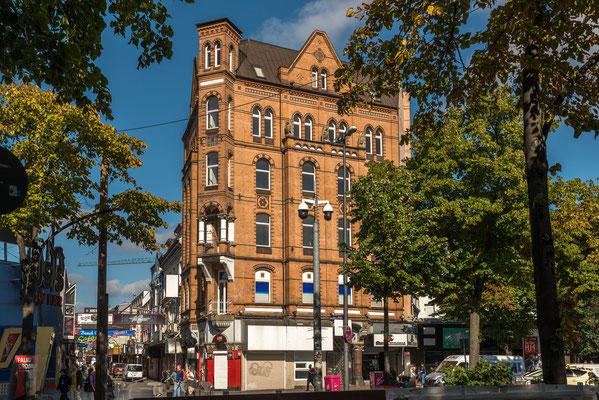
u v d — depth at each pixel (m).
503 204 27.23
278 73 43.72
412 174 30.06
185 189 50.00
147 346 79.38
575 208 32.53
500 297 34.91
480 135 27.67
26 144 21.94
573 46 9.54
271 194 42.16
